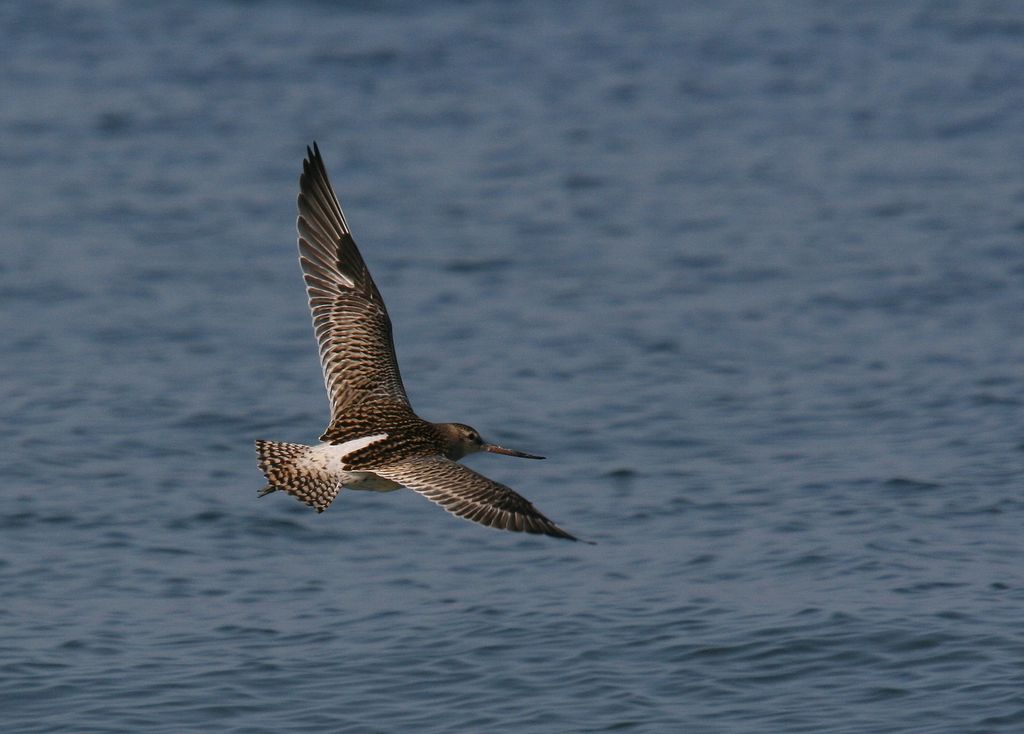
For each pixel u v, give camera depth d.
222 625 12.86
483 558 14.36
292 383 20.20
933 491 15.71
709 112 36.31
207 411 18.92
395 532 15.14
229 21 43.84
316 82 38.69
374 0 45.53
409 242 27.45
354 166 32.50
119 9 44.69
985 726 10.66
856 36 42.72
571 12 45.00
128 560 14.32
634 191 30.58
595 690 11.41
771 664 11.73
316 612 13.14
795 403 19.08
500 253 26.67
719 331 22.27
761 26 43.75
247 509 15.68
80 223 28.25
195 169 32.06
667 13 45.06
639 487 16.22
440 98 37.53
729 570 13.75
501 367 20.75
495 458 17.23
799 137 34.22
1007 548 14.06
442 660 12.01
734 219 28.45
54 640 12.55
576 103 37.09
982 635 12.02
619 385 19.92
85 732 10.95
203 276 25.31
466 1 45.75
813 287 24.28
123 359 21.14
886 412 18.64
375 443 8.46
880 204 29.17
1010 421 18.06
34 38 41.88
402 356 21.28
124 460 17.17
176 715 11.22
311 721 11.09
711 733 10.71
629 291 24.36
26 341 21.91
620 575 13.76
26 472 16.69
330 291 9.70
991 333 21.81
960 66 39.78
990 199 29.27
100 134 34.38
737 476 16.48
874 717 10.89
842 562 13.79
